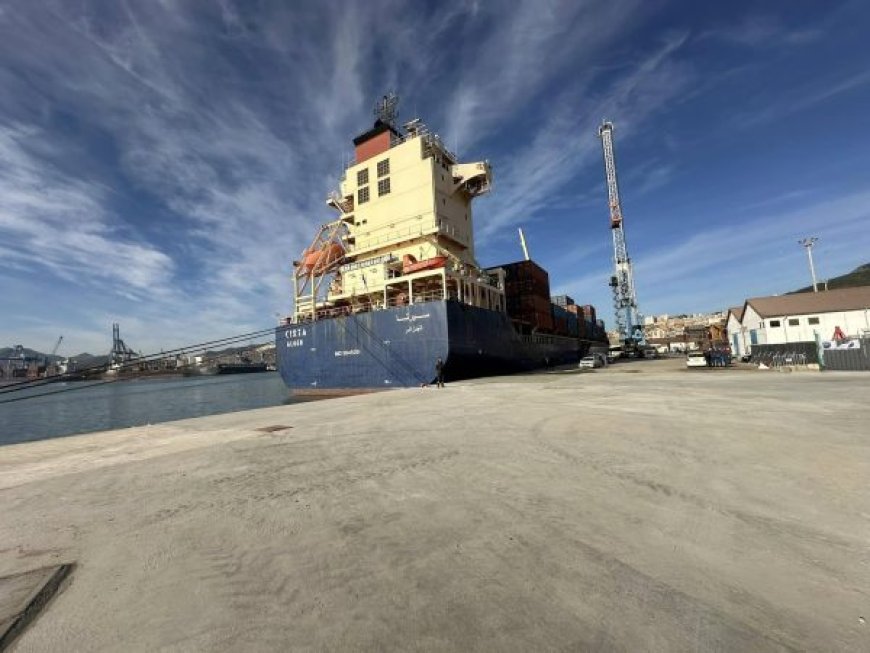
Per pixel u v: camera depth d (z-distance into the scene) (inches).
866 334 1285.7
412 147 1390.3
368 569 136.7
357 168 1507.1
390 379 1208.8
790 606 109.6
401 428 414.9
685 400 554.6
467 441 338.0
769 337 1475.1
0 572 141.8
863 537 149.1
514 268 1919.3
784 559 134.5
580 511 180.9
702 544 146.5
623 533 157.5
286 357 1424.7
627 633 100.4
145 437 433.1
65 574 139.6
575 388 800.3
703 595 115.6
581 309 3142.2
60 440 435.5
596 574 128.5
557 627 103.7
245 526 177.0
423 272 1192.2
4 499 230.4
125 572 139.7
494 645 98.0
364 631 104.7
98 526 183.3
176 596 123.7
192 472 273.7
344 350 1293.1
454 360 1158.3
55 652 99.7
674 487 208.2
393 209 1408.7
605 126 3914.9
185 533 171.6
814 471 225.9
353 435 388.2
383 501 202.5
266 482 242.5
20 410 1815.9
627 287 3836.1
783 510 175.3
